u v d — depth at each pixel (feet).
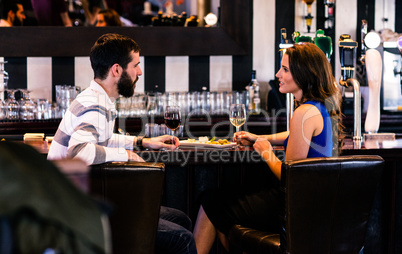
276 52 15.62
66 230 2.17
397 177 9.05
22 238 2.11
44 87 14.92
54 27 14.44
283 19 15.60
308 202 6.38
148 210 6.04
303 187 6.31
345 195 6.53
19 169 2.15
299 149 7.58
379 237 9.27
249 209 8.01
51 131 13.21
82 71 14.97
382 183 9.15
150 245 6.15
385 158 8.66
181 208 9.03
